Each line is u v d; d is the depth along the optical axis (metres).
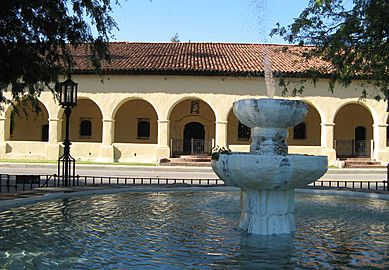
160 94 26.30
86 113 29.00
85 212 8.03
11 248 5.51
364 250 5.58
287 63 26.81
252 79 26.08
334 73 14.44
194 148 27.20
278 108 6.25
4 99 12.24
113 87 26.47
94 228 6.72
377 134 25.92
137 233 6.42
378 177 19.95
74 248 5.54
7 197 8.85
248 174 5.96
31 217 7.43
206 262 4.97
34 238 6.03
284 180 5.96
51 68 11.26
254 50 30.11
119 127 29.06
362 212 8.34
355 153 27.88
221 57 28.08
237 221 7.35
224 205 9.09
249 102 6.38
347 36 12.38
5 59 9.91
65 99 11.50
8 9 9.02
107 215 7.81
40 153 26.41
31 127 29.05
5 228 6.60
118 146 26.31
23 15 9.50
